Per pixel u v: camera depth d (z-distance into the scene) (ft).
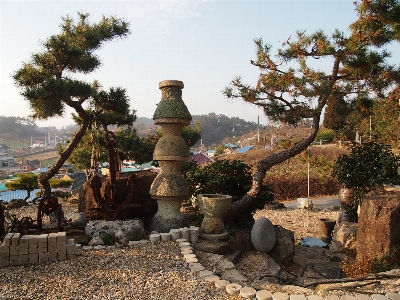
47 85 27.43
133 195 26.78
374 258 19.62
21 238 18.65
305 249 29.40
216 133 338.13
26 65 29.55
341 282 17.39
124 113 35.83
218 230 23.94
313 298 14.82
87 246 21.44
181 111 25.09
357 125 75.00
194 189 31.19
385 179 28.14
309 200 53.52
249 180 31.63
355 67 28.27
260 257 23.43
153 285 16.22
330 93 29.58
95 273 17.39
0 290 15.40
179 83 25.57
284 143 33.35
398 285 16.08
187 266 18.61
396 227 19.69
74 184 82.79
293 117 29.81
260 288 16.65
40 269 17.84
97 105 33.88
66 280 16.52
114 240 22.47
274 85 28.60
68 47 29.48
